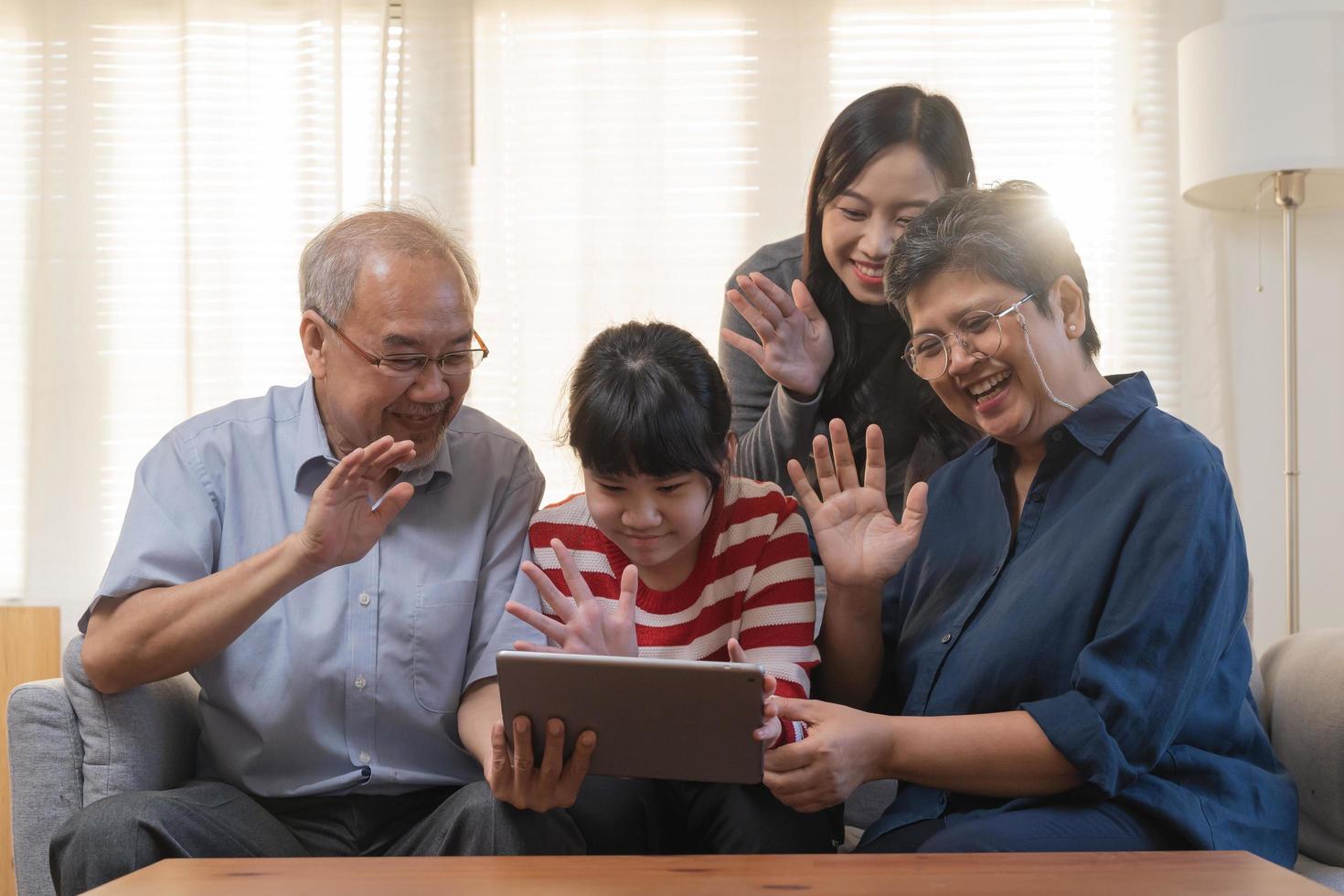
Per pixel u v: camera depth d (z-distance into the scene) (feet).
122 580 4.98
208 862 3.83
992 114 10.50
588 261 10.50
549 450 10.39
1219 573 4.46
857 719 4.41
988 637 4.74
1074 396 4.88
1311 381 10.19
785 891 3.44
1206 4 10.41
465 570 5.30
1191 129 9.33
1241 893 3.40
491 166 10.61
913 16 10.51
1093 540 4.65
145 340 10.66
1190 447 4.65
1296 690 5.71
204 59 10.62
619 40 10.60
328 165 10.62
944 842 4.33
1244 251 10.33
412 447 4.61
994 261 4.70
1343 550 10.14
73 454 10.54
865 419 6.64
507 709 4.00
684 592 5.05
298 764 5.12
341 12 10.66
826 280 6.65
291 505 5.32
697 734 3.92
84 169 10.66
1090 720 4.28
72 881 4.45
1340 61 8.91
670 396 4.60
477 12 10.69
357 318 4.87
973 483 5.32
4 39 10.71
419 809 5.19
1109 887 3.48
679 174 10.53
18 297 10.66
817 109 10.46
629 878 3.61
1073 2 10.53
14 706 5.14
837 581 4.94
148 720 5.15
